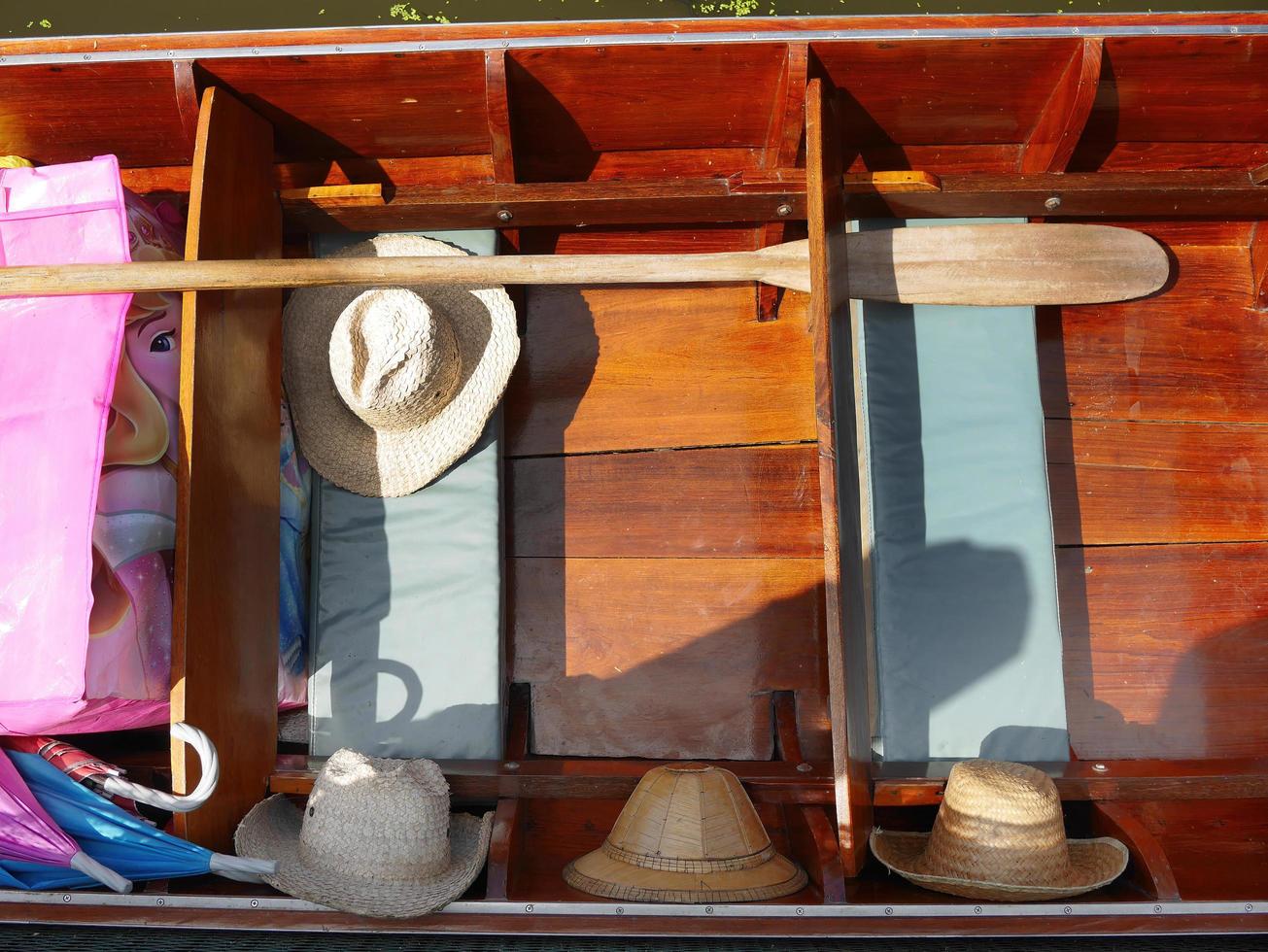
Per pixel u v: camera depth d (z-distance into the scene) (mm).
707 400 2750
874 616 2463
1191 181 2512
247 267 2191
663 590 2680
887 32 2301
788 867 2168
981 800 2088
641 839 2113
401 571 2527
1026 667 2447
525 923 2012
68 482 2045
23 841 1960
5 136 2510
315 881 2010
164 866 2016
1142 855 2105
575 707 2631
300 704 2562
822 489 2018
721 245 2768
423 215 2535
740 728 2617
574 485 2729
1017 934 1994
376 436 2541
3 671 1963
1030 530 2496
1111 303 2785
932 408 2541
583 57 2330
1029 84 2424
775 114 2479
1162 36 2295
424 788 2104
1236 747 2609
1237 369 2779
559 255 2344
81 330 2164
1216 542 2711
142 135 2527
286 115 2467
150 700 2143
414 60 2316
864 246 2545
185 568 2066
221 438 2225
